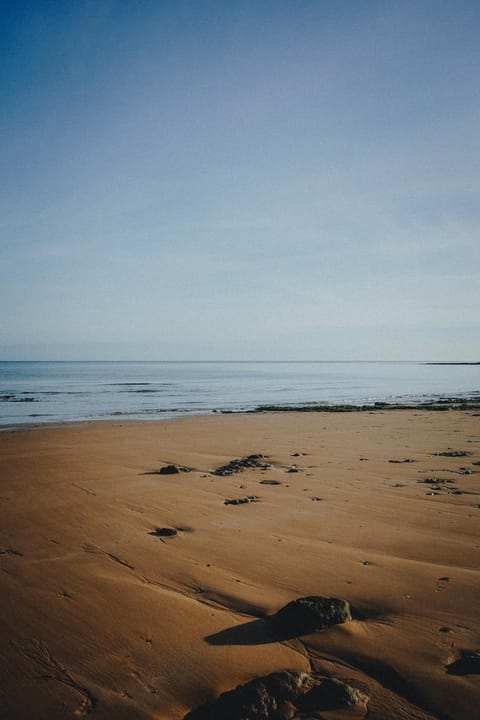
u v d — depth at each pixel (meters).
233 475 10.73
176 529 7.13
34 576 5.49
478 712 3.22
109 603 4.82
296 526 7.13
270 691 3.37
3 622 4.48
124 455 13.65
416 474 10.59
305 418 24.88
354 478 10.27
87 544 6.51
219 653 3.97
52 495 9.09
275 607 4.71
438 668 3.70
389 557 5.91
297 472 10.95
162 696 3.47
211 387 58.34
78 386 57.69
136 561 5.89
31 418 25.92
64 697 3.45
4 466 12.00
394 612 4.57
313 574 5.44
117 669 3.77
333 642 4.09
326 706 3.32
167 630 4.32
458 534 6.71
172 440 16.84
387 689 3.52
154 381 72.00
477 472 10.72
